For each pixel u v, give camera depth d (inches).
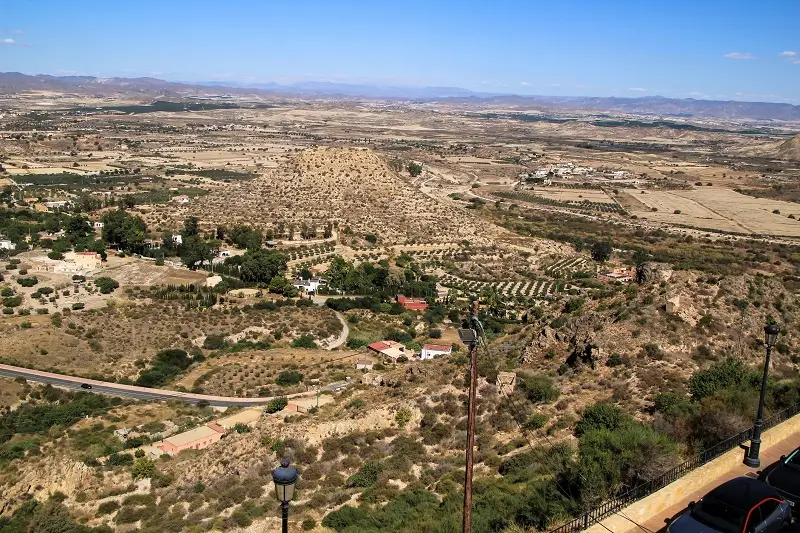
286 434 2106.3
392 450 1856.5
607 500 1156.5
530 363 2346.2
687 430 1483.8
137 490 2111.2
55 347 3846.0
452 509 1387.8
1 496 2159.2
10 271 5211.6
